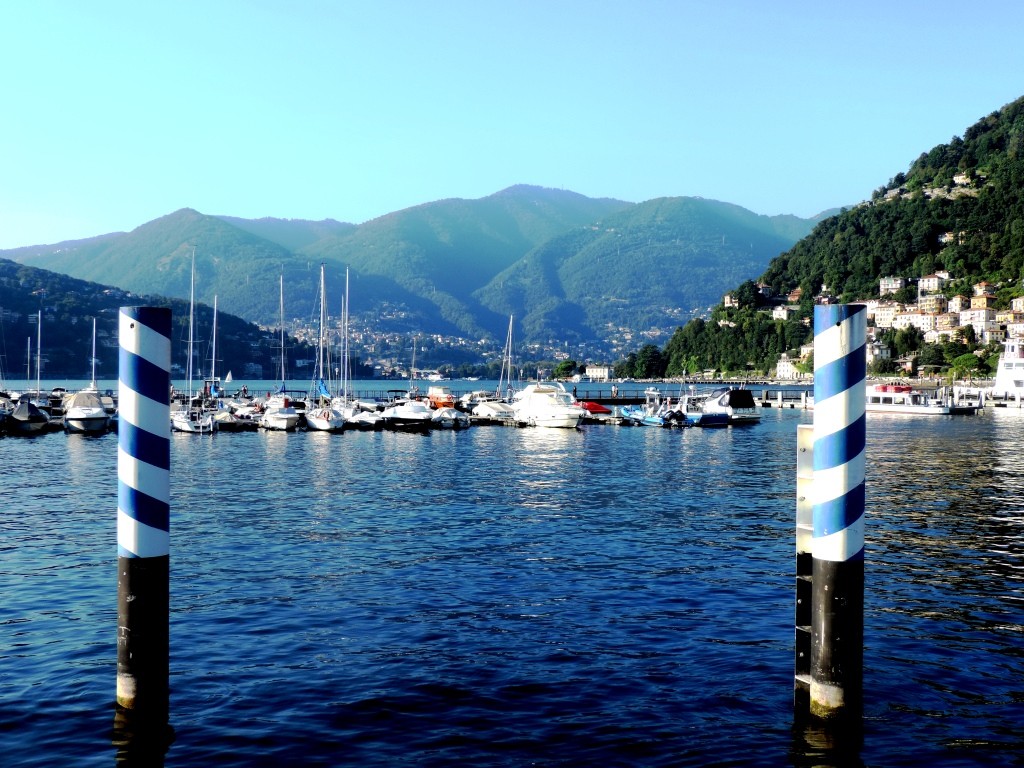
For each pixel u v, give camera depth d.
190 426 77.44
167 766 10.58
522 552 23.86
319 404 96.38
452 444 69.06
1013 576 20.45
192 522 29.23
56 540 25.31
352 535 26.62
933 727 11.77
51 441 68.88
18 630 16.03
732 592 19.20
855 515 9.94
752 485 41.28
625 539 25.98
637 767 10.64
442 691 13.14
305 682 13.46
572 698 12.88
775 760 10.75
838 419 9.80
